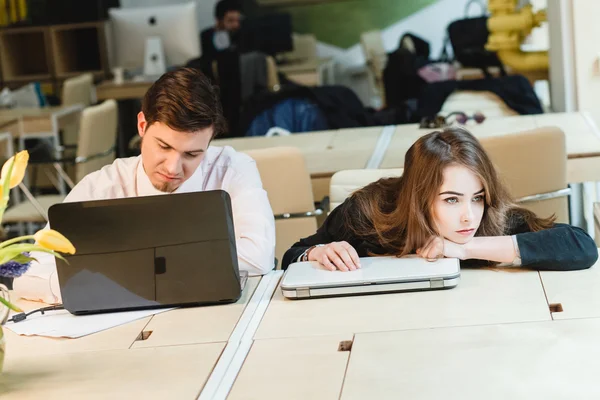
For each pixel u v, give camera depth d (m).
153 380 1.78
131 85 7.93
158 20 8.29
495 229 2.32
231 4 8.47
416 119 5.34
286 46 8.69
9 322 2.22
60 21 8.73
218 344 1.94
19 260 1.84
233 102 7.52
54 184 6.72
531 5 6.05
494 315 1.95
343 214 2.50
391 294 2.16
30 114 6.31
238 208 2.52
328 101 5.25
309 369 1.75
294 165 3.38
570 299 2.02
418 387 1.63
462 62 7.35
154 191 2.51
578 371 1.64
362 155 4.07
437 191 2.22
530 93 5.19
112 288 2.19
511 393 1.57
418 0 9.66
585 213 4.10
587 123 4.32
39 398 1.75
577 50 4.84
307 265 2.32
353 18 9.76
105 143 5.70
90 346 2.01
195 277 2.17
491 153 3.30
